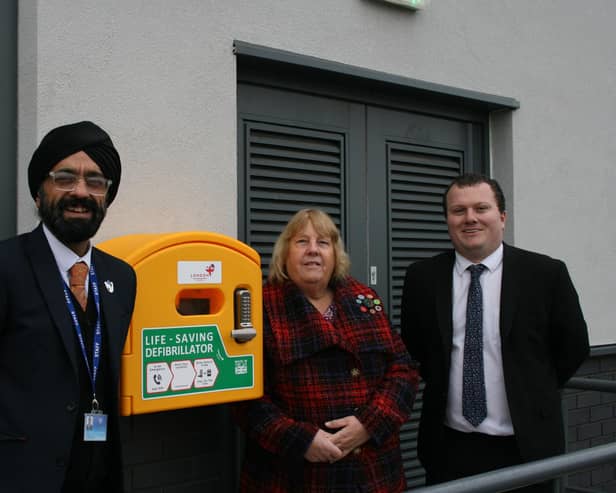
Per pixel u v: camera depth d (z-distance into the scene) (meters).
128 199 2.66
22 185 2.55
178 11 2.80
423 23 3.65
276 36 3.11
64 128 1.80
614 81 4.54
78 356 1.76
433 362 2.66
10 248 1.76
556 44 4.25
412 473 3.72
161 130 2.75
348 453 2.28
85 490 1.79
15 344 1.68
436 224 3.93
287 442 2.20
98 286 1.87
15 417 1.66
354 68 3.35
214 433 2.88
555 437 2.52
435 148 3.92
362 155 3.59
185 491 2.79
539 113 4.16
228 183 2.93
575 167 4.32
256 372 2.38
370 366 2.41
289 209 3.30
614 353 4.38
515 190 4.04
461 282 2.67
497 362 2.54
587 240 4.36
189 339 2.26
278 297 2.47
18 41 2.60
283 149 3.31
